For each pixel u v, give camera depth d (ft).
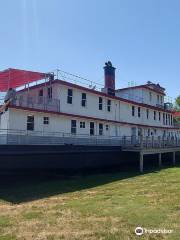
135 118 149.48
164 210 49.11
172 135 185.98
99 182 84.23
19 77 106.52
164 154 146.92
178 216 45.37
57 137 100.99
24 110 95.55
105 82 139.23
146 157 134.10
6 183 79.10
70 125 110.83
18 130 91.35
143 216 45.75
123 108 141.18
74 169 98.27
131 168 119.75
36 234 39.14
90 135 118.01
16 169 82.17
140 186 75.97
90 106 121.70
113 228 40.45
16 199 61.93
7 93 100.32
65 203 57.47
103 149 108.99
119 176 96.84
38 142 93.76
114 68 142.82
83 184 80.59
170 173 102.99
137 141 124.57
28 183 80.48
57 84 108.37
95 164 106.22
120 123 135.85
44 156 88.74
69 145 95.76
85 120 117.50
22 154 82.53
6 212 51.34
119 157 117.08
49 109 104.32
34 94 117.19
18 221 45.50
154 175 98.43
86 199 60.80
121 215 46.80
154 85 175.32
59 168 93.35
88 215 47.65
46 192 69.21
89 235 38.11
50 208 53.52
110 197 62.23
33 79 109.40
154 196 61.72
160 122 172.76
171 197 59.93
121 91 166.91
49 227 42.01
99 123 124.88
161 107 178.29
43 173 88.74
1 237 38.29
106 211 49.73
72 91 114.01
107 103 131.54
